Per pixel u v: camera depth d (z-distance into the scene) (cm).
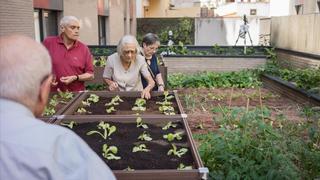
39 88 138
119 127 339
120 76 481
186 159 266
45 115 356
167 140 308
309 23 1077
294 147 438
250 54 1373
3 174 119
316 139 500
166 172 225
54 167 121
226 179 375
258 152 412
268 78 1129
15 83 131
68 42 495
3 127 125
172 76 1248
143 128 338
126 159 265
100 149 283
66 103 420
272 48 1366
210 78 1181
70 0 1354
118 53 476
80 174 124
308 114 658
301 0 1452
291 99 936
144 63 491
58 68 490
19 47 135
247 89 1130
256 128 470
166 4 3806
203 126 641
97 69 967
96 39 1667
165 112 388
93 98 445
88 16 1574
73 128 332
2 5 779
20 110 131
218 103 905
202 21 2458
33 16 957
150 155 273
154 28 2588
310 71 925
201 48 1493
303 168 425
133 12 2777
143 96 454
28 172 119
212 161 412
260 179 376
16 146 122
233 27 2430
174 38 2441
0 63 132
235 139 432
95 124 343
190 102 851
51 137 127
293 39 1215
